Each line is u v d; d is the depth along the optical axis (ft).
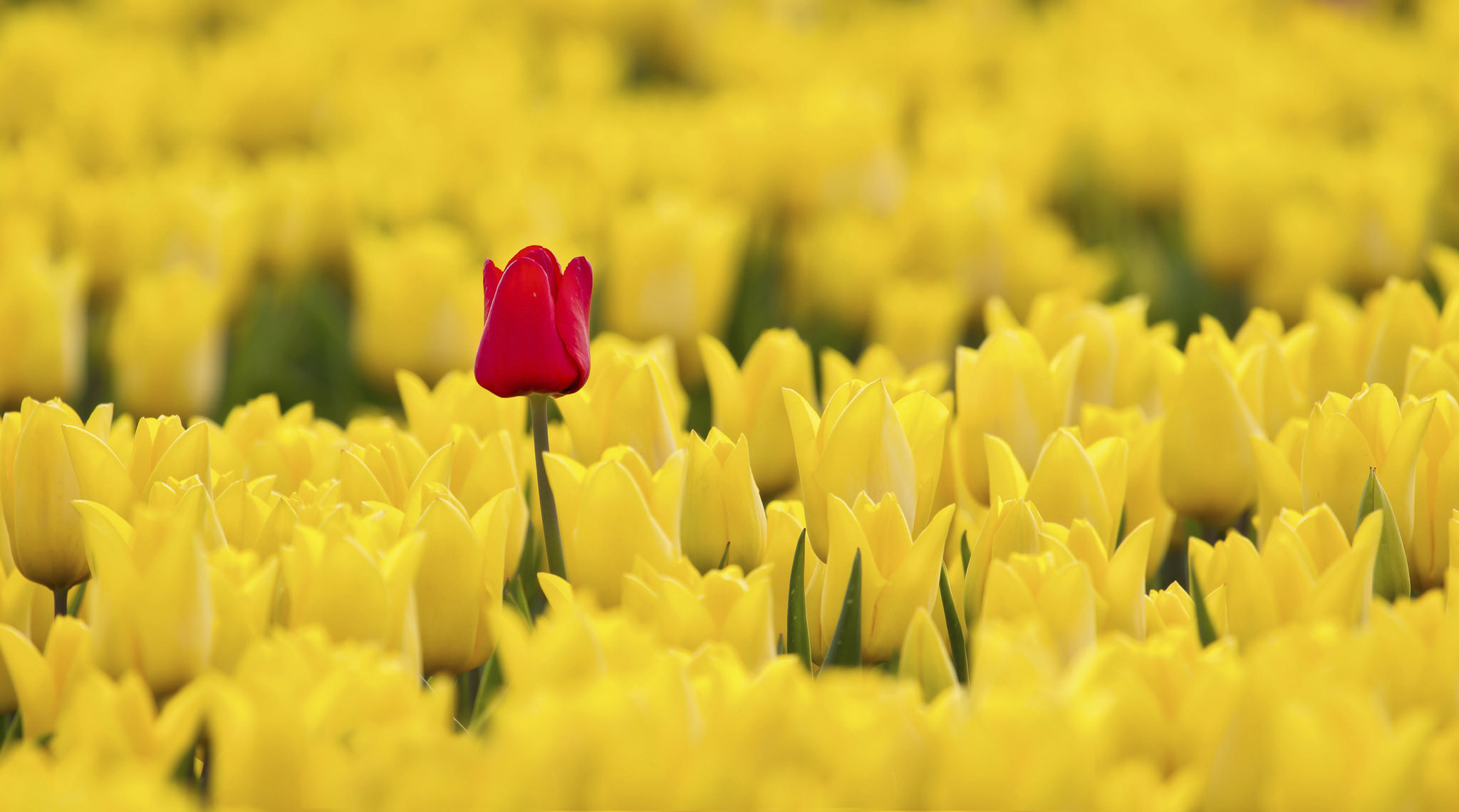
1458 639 7.18
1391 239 11.48
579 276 7.54
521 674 7.16
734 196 13.60
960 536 7.95
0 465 7.64
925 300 10.36
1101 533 7.72
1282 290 11.68
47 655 7.38
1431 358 8.06
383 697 7.12
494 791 6.88
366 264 10.07
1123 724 7.08
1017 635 7.18
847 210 13.44
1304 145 14.89
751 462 8.20
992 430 7.98
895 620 7.50
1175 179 14.65
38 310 9.05
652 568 7.47
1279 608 7.42
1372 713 6.97
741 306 12.35
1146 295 13.78
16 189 12.15
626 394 7.87
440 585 7.48
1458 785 6.98
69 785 6.88
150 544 7.29
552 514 7.63
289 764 6.95
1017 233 11.71
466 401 8.26
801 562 7.50
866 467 7.58
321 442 8.15
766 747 7.03
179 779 7.09
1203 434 7.88
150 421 7.79
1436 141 15.14
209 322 9.31
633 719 7.00
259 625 7.35
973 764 6.93
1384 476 7.70
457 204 13.65
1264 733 7.04
